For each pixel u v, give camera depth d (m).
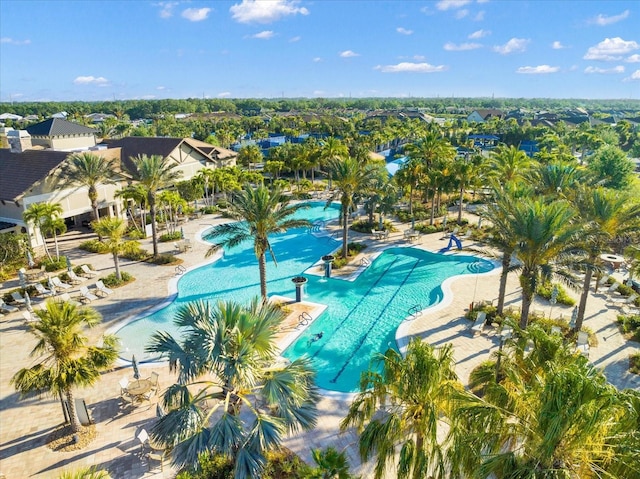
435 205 48.72
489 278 29.41
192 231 40.44
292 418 11.42
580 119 172.00
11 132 36.53
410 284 29.22
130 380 17.62
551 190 31.48
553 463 8.45
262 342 12.17
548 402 8.38
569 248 18.03
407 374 10.48
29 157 36.03
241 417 15.14
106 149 45.72
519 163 39.38
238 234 23.22
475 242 36.69
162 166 32.28
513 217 19.16
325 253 35.28
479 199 50.44
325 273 29.91
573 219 21.86
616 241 26.72
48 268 29.58
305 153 61.34
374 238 38.50
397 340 21.16
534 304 25.14
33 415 15.62
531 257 18.69
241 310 12.32
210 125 143.12
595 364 19.08
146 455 13.66
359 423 11.35
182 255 33.84
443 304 25.11
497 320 22.25
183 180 49.69
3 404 16.20
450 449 9.75
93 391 16.95
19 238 29.94
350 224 42.78
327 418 15.52
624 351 20.14
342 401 16.52
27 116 180.38
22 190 33.03
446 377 11.02
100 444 14.19
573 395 8.20
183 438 10.72
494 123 136.88
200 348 11.21
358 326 23.42
